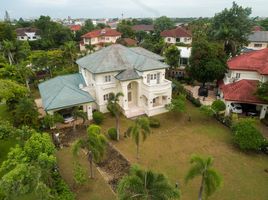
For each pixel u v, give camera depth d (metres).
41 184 18.50
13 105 38.50
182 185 24.52
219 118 38.41
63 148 31.09
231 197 23.06
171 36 91.19
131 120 39.00
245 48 76.25
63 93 37.16
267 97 35.16
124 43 90.75
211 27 60.91
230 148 31.23
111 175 26.11
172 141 32.94
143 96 41.44
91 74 40.75
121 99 40.75
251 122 31.59
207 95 49.38
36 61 60.75
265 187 24.30
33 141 22.39
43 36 104.44
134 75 39.62
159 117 39.94
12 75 51.59
